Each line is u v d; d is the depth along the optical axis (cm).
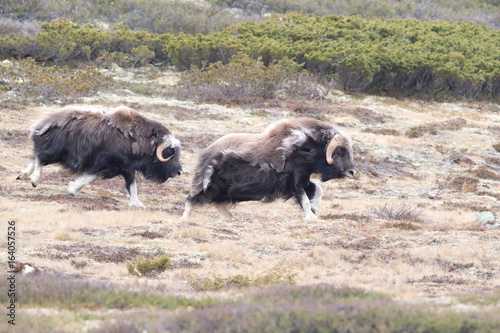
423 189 8912
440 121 12525
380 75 14425
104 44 13738
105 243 4844
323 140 6206
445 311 2739
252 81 12381
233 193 6153
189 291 3625
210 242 5050
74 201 6297
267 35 15238
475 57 15438
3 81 11188
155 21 16125
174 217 6128
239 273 4200
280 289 3275
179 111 11119
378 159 10069
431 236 5425
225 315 2598
